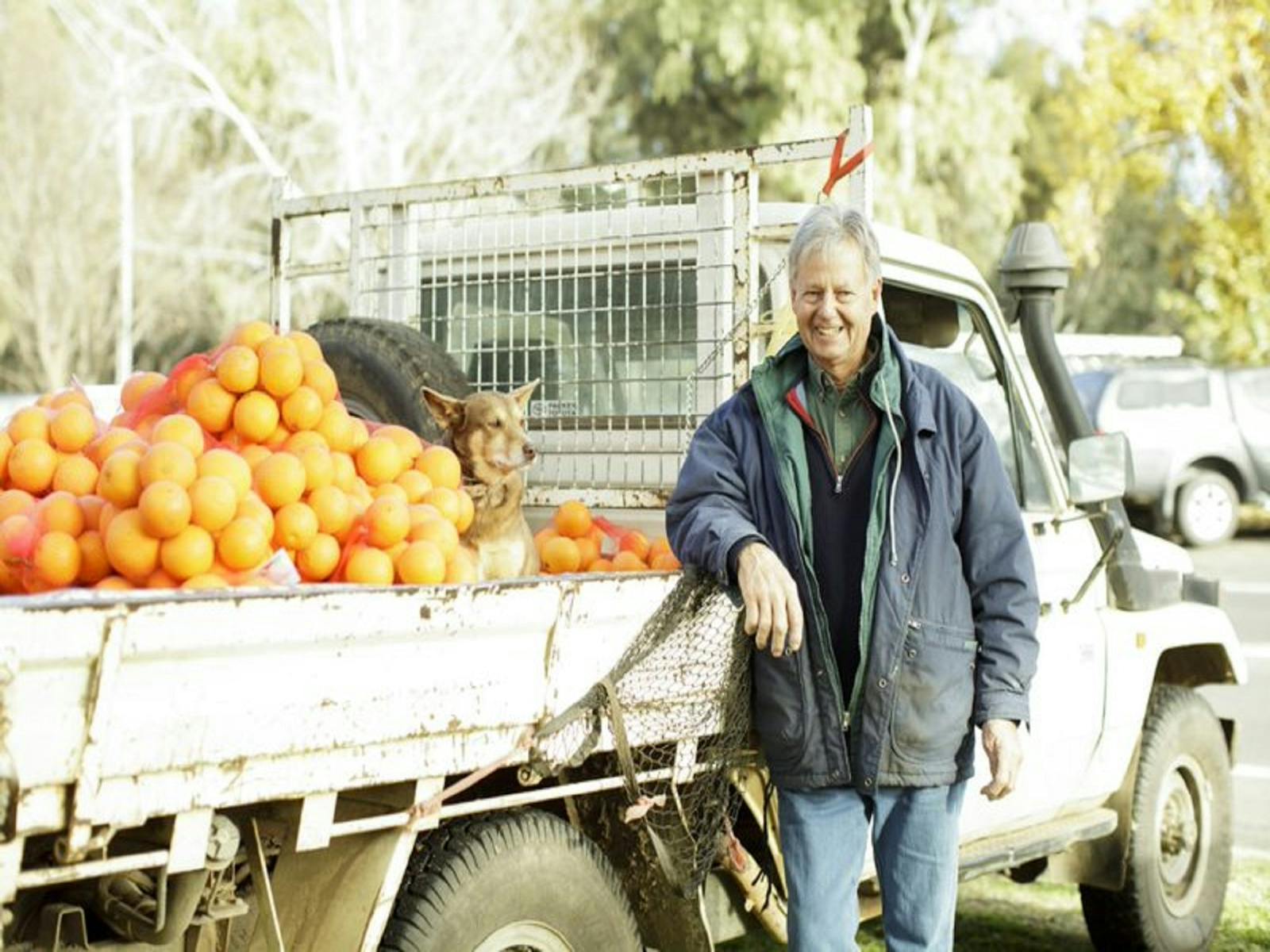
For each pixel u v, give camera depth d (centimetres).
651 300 487
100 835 252
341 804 316
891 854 358
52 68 3053
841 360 347
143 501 303
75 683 246
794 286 348
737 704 362
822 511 354
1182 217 3008
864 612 347
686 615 350
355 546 334
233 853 281
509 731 319
